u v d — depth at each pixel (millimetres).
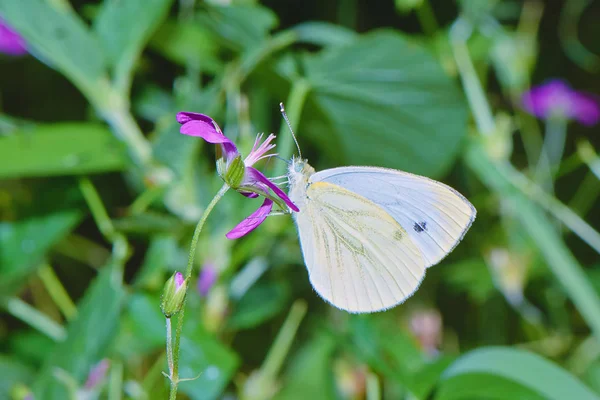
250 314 362
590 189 416
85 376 338
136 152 348
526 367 329
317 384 372
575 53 425
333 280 331
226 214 351
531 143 403
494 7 401
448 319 406
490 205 397
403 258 332
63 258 395
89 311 341
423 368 340
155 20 351
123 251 347
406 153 375
